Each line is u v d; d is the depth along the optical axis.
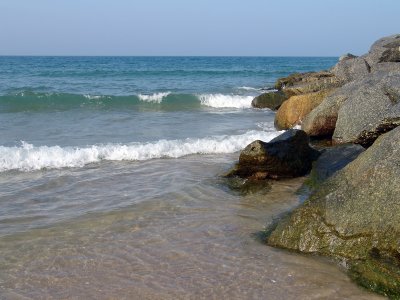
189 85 37.91
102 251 6.86
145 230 7.66
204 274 6.16
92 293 5.70
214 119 20.50
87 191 9.84
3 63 86.56
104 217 8.23
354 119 12.66
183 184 10.33
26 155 12.04
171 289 5.79
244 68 73.75
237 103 26.62
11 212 8.51
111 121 19.23
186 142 14.04
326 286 5.84
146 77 45.38
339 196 6.71
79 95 25.05
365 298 5.57
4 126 17.48
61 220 8.08
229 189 10.05
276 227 7.34
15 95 23.98
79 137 15.44
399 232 5.95
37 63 87.69
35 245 7.05
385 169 6.40
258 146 10.43
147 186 10.20
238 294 5.67
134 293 5.70
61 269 6.31
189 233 7.55
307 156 11.12
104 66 74.75
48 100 24.14
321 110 14.38
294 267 6.32
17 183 10.35
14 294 5.66
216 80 44.41
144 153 13.03
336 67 24.80
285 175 10.68
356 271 6.06
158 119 20.09
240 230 7.71
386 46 25.30
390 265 5.75
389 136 6.84
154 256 6.70
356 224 6.37
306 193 9.63
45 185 10.22
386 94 12.45
